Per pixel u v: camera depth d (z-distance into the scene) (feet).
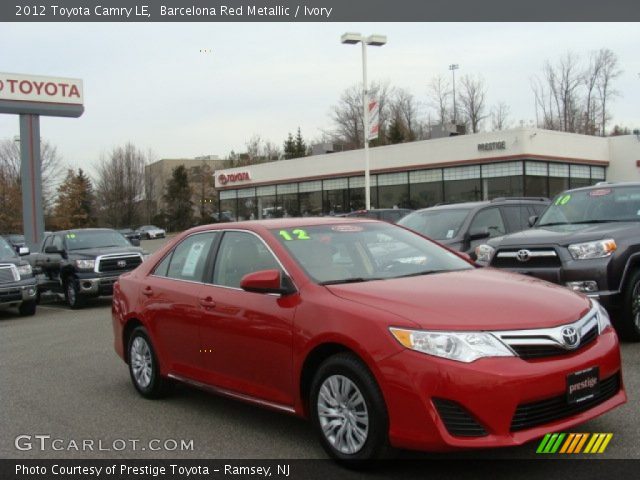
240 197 171.42
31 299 46.80
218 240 19.47
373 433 13.70
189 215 279.90
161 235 230.27
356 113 263.08
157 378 21.07
